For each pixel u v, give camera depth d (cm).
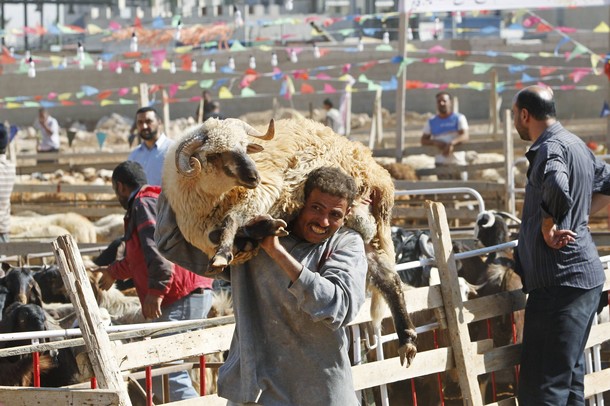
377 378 915
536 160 949
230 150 695
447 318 973
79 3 5791
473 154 3155
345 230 680
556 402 940
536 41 5819
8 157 3206
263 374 661
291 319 660
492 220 1404
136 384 968
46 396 661
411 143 4350
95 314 684
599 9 5938
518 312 1235
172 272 1016
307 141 772
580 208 952
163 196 758
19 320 1012
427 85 2948
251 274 674
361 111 6256
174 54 3797
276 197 733
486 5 1786
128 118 6084
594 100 5844
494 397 1075
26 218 2253
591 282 945
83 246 1762
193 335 821
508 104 5916
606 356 1350
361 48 2812
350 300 643
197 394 1041
